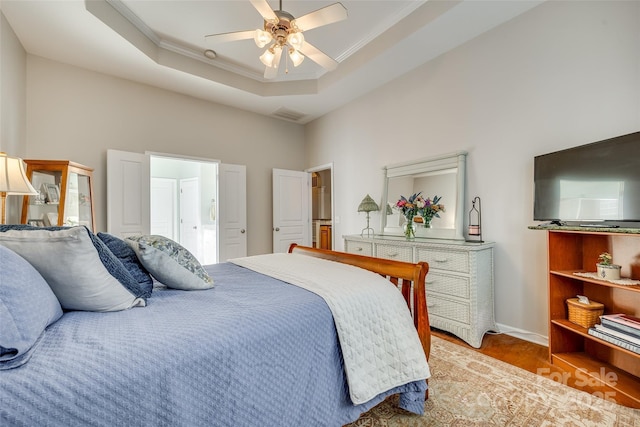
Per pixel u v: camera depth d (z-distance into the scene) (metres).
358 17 2.95
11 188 2.05
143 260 1.54
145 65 3.38
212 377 0.96
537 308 2.50
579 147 1.98
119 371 0.82
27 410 0.70
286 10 2.84
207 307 1.27
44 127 3.20
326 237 6.47
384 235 3.79
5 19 2.53
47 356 0.83
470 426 1.48
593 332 1.86
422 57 3.30
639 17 1.98
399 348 1.46
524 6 2.50
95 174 3.51
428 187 3.33
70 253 1.10
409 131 3.62
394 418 1.55
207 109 4.43
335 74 3.92
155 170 6.21
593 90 2.19
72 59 3.25
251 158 4.93
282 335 1.16
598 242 2.07
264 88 4.28
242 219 4.68
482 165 2.88
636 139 1.66
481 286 2.57
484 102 2.86
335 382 1.30
